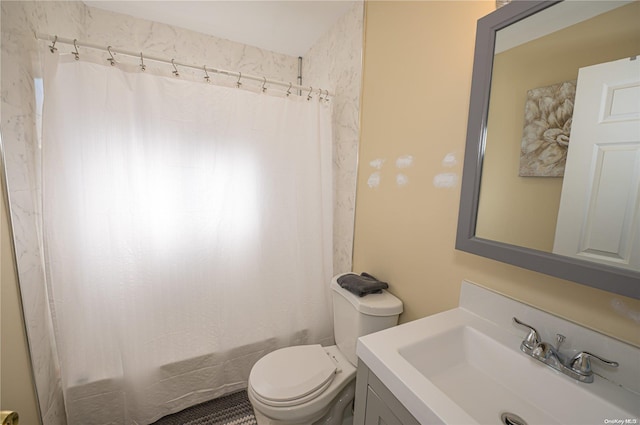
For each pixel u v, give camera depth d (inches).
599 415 23.6
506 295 33.9
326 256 70.7
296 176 65.5
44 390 45.8
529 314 31.3
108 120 48.9
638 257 23.8
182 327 58.8
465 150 36.6
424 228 45.2
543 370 27.5
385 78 52.6
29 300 42.1
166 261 56.1
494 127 33.9
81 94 46.7
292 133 64.1
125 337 52.8
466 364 34.0
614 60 24.7
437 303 43.4
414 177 46.8
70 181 47.0
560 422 25.6
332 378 48.6
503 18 31.8
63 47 53.2
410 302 48.7
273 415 43.7
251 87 60.1
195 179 56.6
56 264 46.8
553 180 29.0
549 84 29.0
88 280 49.8
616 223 25.0
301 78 89.0
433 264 43.9
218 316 61.8
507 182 32.9
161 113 52.7
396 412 26.7
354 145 62.4
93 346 51.3
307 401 44.6
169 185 54.7
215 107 56.9
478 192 35.7
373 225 57.6
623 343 24.5
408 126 47.6
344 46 64.9
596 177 26.1
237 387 65.9
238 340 64.4
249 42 80.2
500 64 32.9
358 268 63.2
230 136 58.6
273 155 62.7
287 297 67.7
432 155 43.1
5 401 35.1
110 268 51.1
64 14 55.5
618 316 25.1
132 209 51.6
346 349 53.0
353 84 61.9
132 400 54.4
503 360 30.8
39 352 44.7
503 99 32.9
